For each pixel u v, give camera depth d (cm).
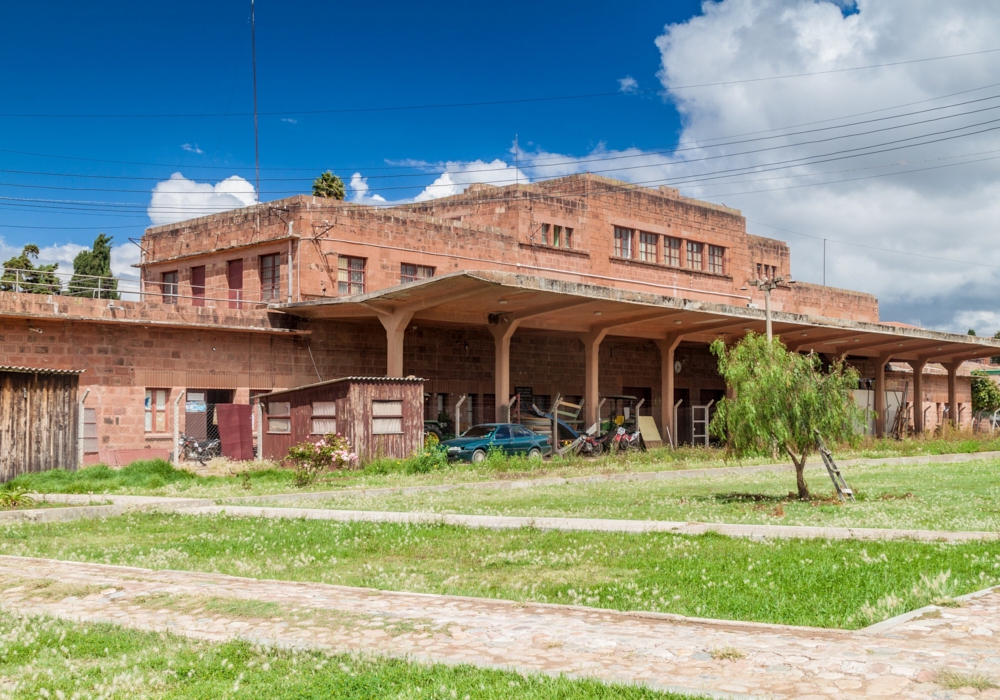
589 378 3419
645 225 4269
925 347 4669
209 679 585
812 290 5350
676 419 3716
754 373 1775
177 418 2466
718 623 698
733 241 4759
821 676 541
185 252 3559
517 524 1357
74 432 2206
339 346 3116
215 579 932
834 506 1608
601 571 984
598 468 2586
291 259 3034
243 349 2867
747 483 2258
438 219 3428
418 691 536
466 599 809
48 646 675
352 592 851
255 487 2044
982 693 502
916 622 678
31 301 2419
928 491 1886
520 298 2780
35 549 1210
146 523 1488
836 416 1733
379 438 2506
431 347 3384
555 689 525
